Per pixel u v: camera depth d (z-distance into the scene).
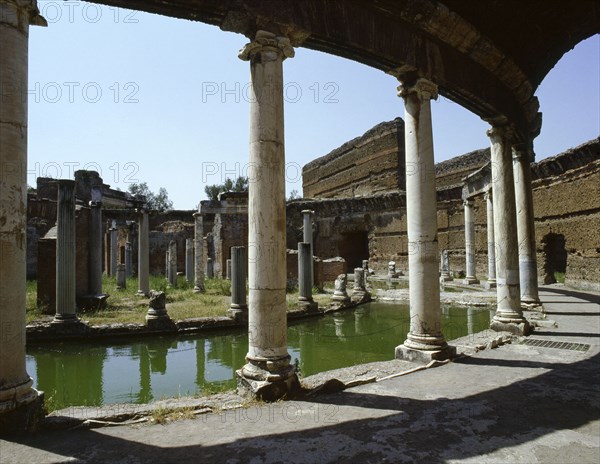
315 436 4.46
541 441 4.29
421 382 6.44
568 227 23.14
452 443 4.27
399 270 39.91
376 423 4.81
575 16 9.75
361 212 43.47
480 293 21.95
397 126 43.12
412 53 7.89
